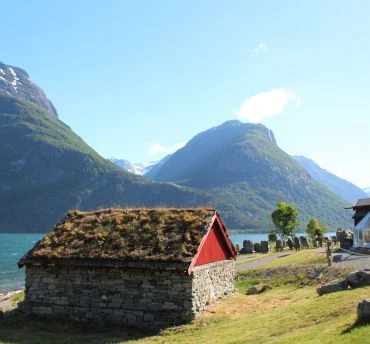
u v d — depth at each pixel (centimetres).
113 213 3080
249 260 5428
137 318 2475
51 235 2958
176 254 2473
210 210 2891
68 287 2662
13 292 4772
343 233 6362
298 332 1744
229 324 2238
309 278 3406
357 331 1480
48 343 2200
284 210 8850
